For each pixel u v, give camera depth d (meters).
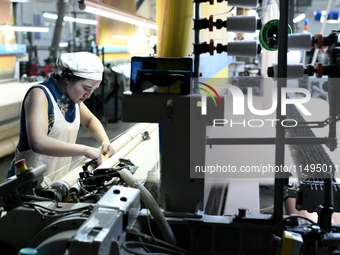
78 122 2.26
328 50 1.32
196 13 1.36
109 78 6.77
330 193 1.18
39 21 9.79
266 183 1.80
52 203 1.27
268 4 2.04
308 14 8.63
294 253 1.02
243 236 1.24
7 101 4.61
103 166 1.85
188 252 1.20
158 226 1.22
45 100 2.01
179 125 1.29
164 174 1.33
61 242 1.04
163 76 1.30
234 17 1.34
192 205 1.34
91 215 1.03
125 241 1.15
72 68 2.01
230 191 1.67
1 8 5.16
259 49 1.36
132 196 1.15
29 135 1.91
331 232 1.17
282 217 1.23
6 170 4.74
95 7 1.95
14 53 5.31
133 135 2.54
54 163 2.13
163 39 1.52
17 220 1.21
